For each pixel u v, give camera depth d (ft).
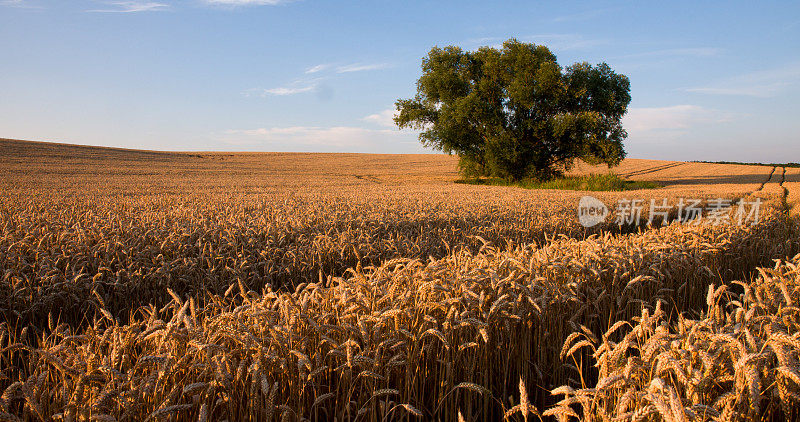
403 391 10.12
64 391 7.68
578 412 10.82
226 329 8.64
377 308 11.07
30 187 90.74
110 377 7.87
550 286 12.51
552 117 134.10
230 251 21.31
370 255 23.13
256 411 7.47
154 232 24.36
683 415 5.42
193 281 17.81
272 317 9.30
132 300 16.92
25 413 7.42
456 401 9.89
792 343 6.47
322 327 9.16
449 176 177.68
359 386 10.00
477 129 140.26
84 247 19.66
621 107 135.95
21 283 15.55
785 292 9.93
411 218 34.96
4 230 25.11
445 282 11.80
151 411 7.77
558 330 12.70
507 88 135.95
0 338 8.95
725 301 17.28
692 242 20.21
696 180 161.17
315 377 9.67
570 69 136.56
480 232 31.01
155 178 136.87
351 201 55.31
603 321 14.10
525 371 11.71
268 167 213.87
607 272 15.16
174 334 8.39
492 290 11.90
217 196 70.49
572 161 145.69
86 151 235.81
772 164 288.10
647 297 16.01
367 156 301.43
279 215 34.40
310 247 22.77
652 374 8.38
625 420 6.70
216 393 8.55
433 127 144.56
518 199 60.64
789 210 55.06
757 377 6.20
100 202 55.42
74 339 8.14
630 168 229.66
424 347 10.27
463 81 139.13
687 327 8.48
